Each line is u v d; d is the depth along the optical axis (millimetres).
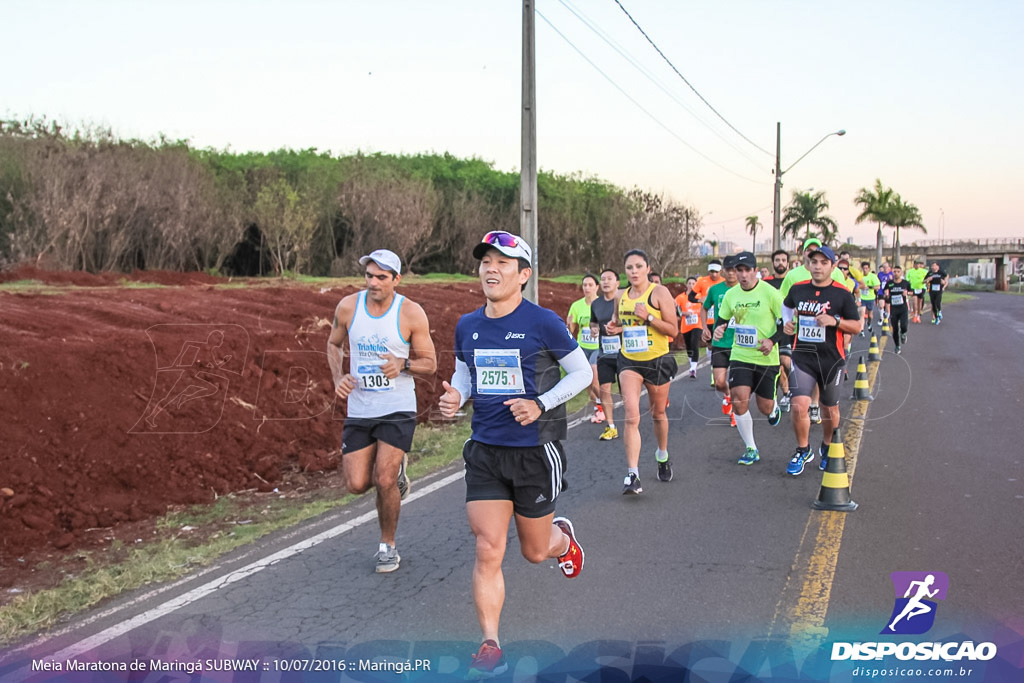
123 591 4840
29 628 4316
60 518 6145
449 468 7734
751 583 4688
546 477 3754
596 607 4410
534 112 12281
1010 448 7953
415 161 46469
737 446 8547
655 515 6125
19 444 6504
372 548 5516
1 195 20922
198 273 21500
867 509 6090
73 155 21734
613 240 46375
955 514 5887
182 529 6188
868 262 21875
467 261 39656
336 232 35594
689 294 14625
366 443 5164
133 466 6953
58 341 8039
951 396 11094
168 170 25781
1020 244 79562
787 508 6219
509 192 44375
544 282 30453
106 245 23516
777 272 11438
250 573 5082
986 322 26031
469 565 5145
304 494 7172
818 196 61500
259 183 31672
